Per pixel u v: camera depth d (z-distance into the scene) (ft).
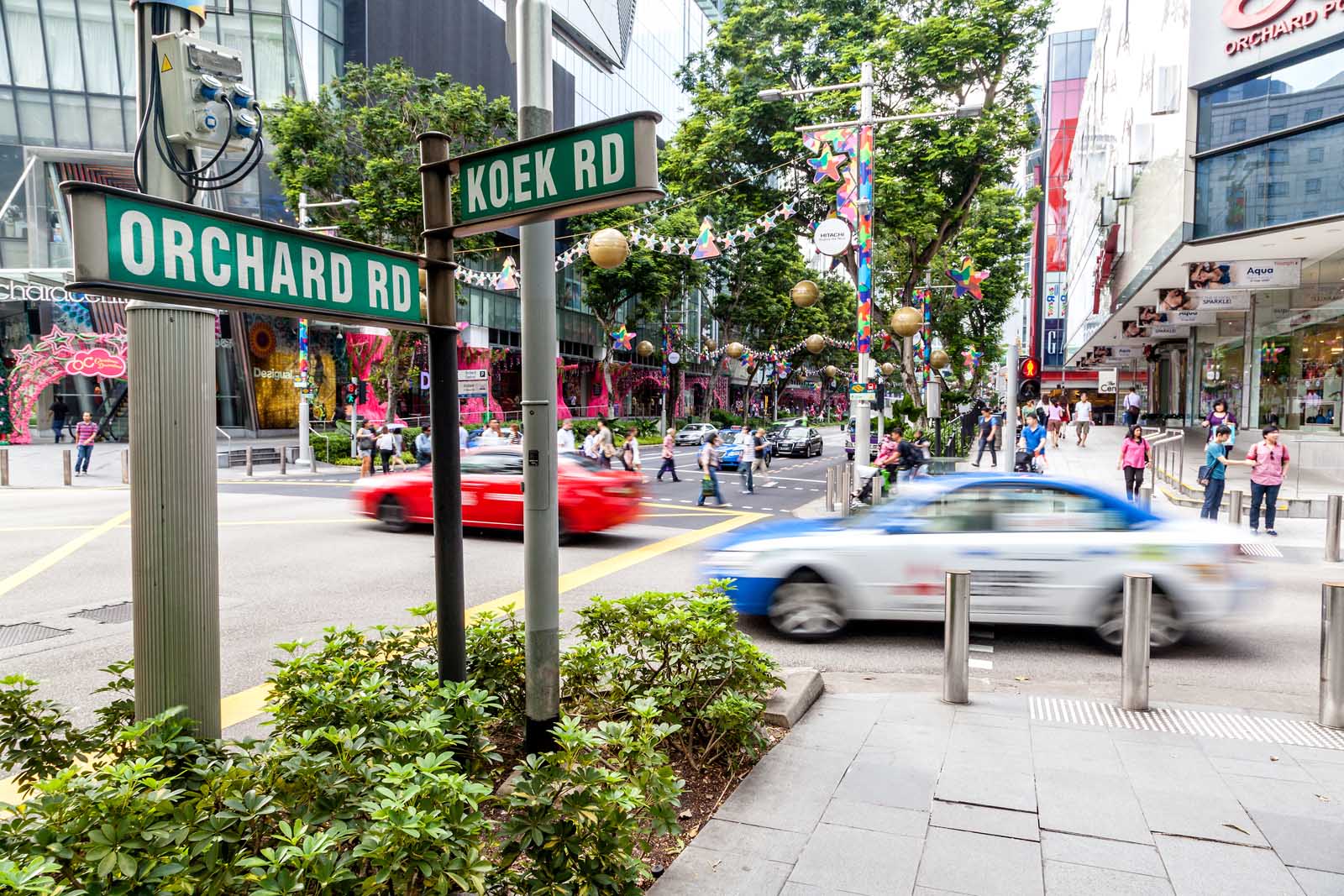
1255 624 24.02
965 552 22.07
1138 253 77.97
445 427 11.23
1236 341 86.07
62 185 6.79
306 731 9.46
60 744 9.70
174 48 9.59
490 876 8.24
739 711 12.66
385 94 88.33
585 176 9.48
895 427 59.52
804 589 22.94
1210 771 13.32
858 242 48.16
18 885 5.85
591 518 38.06
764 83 71.26
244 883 7.27
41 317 103.55
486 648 13.51
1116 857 10.57
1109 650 21.70
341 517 48.44
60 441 103.14
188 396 8.86
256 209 108.06
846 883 9.93
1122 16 88.38
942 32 66.54
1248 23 53.98
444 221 10.94
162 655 8.89
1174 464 66.23
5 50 100.78
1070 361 207.62
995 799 12.23
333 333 123.95
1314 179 51.13
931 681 19.22
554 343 11.98
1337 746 14.47
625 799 8.36
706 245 56.95
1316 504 45.01
